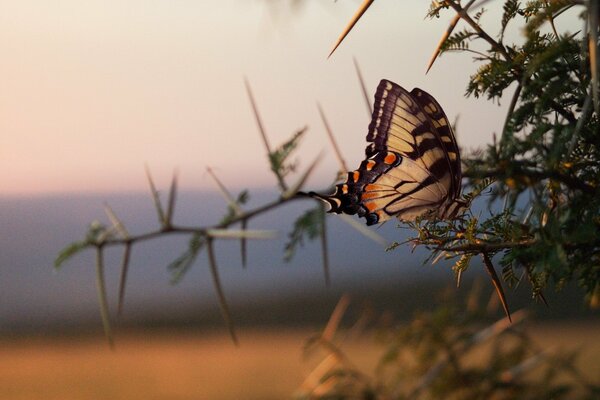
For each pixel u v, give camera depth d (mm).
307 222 869
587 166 928
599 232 902
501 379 1071
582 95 916
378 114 1070
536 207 900
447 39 938
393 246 976
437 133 1052
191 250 896
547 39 926
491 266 945
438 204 976
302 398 1092
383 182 1065
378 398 1082
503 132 893
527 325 1096
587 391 1063
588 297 954
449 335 1087
